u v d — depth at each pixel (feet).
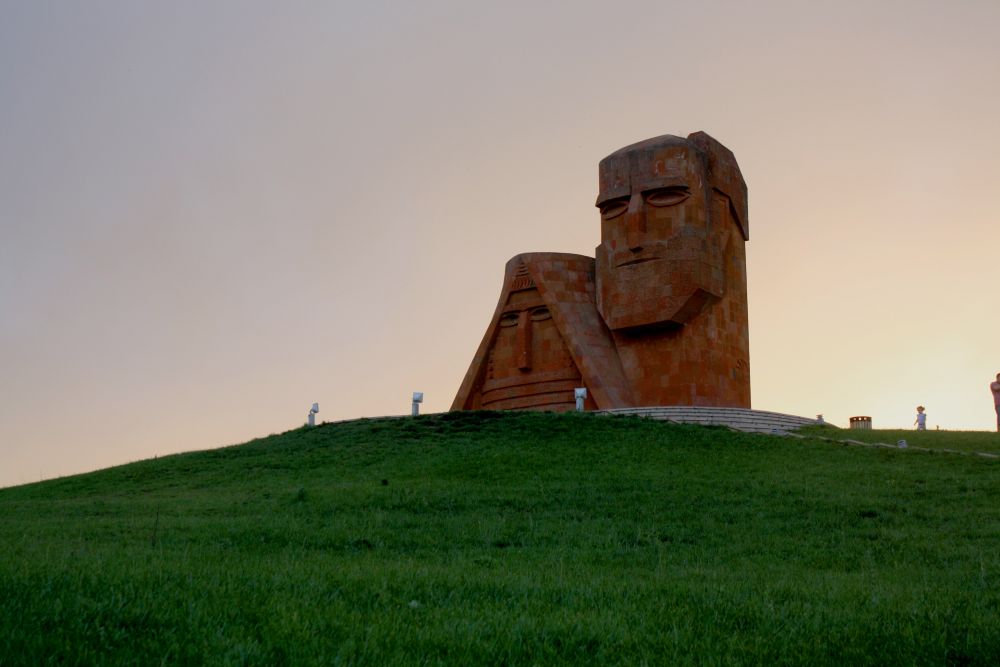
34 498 80.89
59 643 24.00
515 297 131.23
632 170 119.55
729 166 126.11
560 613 31.14
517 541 54.19
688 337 116.26
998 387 113.09
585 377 119.44
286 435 109.19
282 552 48.24
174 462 94.94
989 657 26.96
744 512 62.28
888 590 37.01
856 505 63.05
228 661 23.73
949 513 59.62
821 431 101.30
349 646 25.63
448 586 35.83
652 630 29.58
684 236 115.55
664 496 67.56
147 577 32.78
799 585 38.32
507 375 129.49
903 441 87.81
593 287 129.08
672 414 107.34
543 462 81.87
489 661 25.62
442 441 95.40
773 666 26.37
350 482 77.20
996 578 41.63
